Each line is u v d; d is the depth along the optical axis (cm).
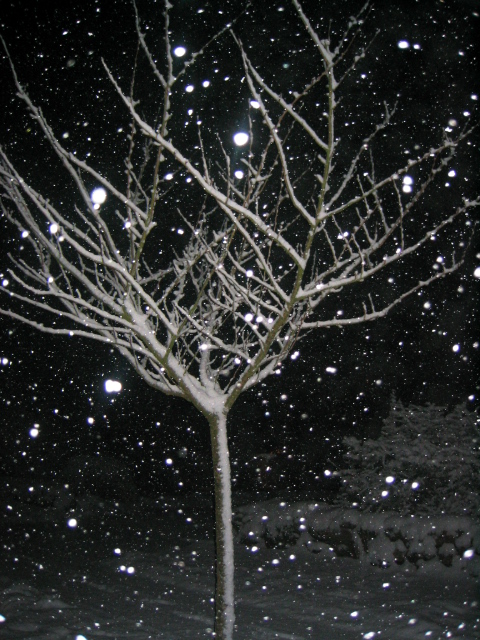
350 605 584
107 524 1176
